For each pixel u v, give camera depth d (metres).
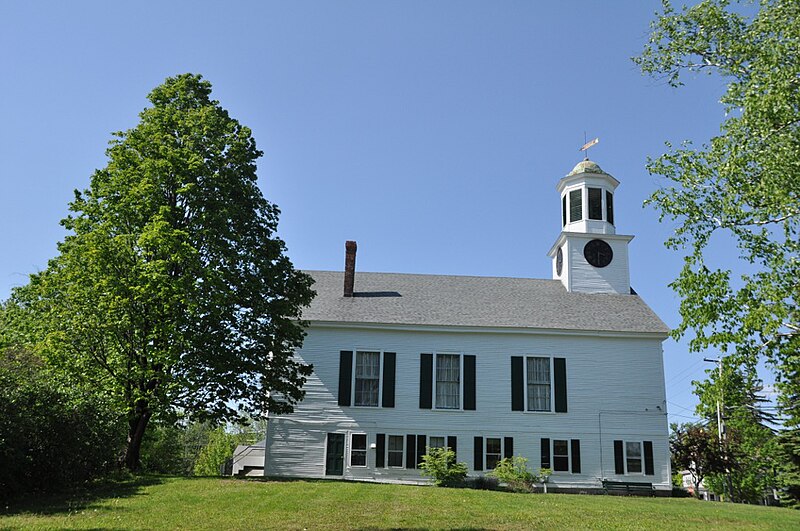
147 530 13.69
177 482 21.34
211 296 23.62
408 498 19.42
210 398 25.50
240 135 27.23
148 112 26.30
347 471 30.84
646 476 31.44
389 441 31.30
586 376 32.56
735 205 16.31
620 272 37.25
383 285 36.81
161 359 23.05
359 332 32.50
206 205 25.55
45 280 23.94
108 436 21.03
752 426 24.06
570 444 31.67
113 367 24.66
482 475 30.95
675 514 19.17
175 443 48.69
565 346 32.91
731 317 15.97
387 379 31.97
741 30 17.39
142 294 22.80
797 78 15.47
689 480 51.44
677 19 17.94
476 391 32.06
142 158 25.22
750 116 15.70
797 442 38.97
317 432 31.25
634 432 31.98
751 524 17.75
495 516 16.89
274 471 30.75
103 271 23.36
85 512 15.57
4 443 16.66
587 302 35.75
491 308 34.47
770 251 16.11
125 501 17.31
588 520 17.03
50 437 18.61
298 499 18.19
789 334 15.36
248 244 26.42
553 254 40.03
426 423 31.56
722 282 16.19
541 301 35.59
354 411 31.52
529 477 29.23
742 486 42.28
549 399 32.25
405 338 32.56
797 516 20.08
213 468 60.75
